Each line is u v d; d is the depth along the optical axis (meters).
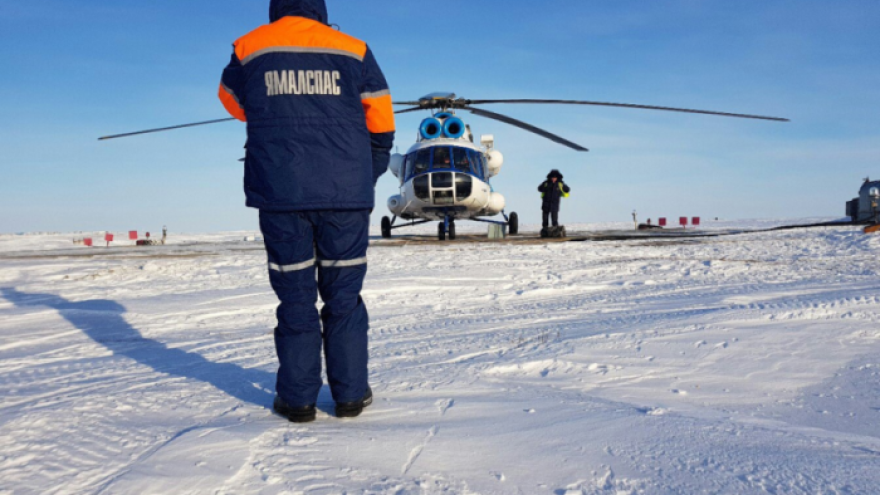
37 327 4.93
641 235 19.19
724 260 9.41
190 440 1.82
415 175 16.17
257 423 2.09
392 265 9.37
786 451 1.73
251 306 5.82
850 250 11.14
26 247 25.55
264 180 2.26
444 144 16.27
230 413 2.25
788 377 2.79
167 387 2.70
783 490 1.46
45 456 1.69
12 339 4.38
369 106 2.37
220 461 1.66
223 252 14.07
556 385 2.66
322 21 2.43
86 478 1.56
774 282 7.10
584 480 1.56
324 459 1.71
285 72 2.26
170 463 1.64
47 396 2.53
